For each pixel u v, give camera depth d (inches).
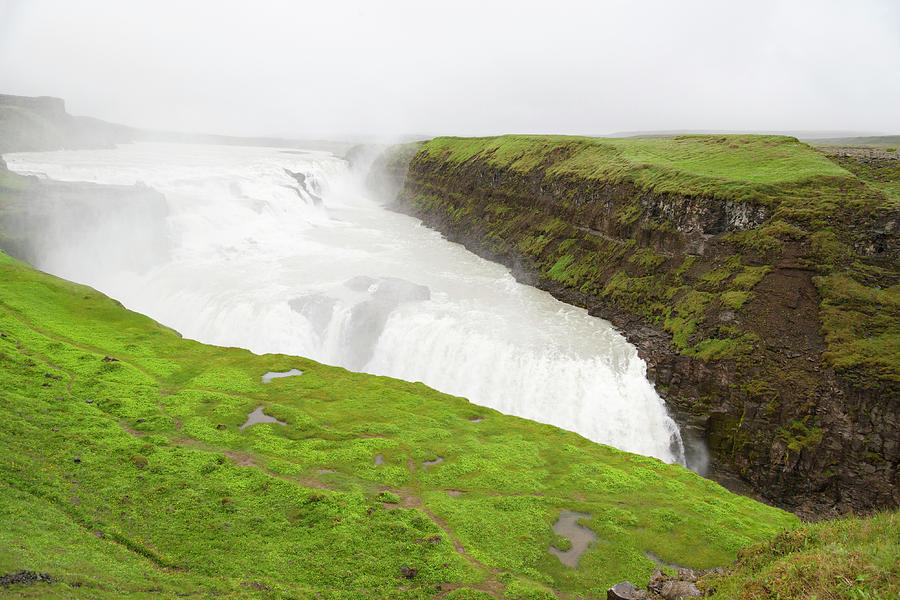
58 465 1201.4
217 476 1278.3
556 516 1285.7
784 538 850.8
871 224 2226.9
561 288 3336.6
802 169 2834.6
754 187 2613.2
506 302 3166.8
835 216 2311.8
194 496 1176.2
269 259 3651.6
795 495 1877.5
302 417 1670.8
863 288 2114.9
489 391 2472.9
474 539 1165.1
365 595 935.7
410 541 1112.2
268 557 1008.2
